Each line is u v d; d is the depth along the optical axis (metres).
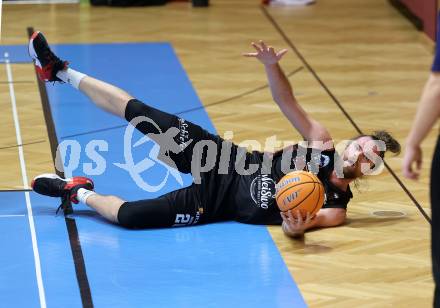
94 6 22.66
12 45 18.28
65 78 10.55
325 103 15.09
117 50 18.27
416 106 15.01
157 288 8.48
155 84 15.95
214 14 22.28
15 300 8.20
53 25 20.39
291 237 9.78
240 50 18.62
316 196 9.29
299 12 22.88
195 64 17.39
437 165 6.54
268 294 8.40
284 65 17.53
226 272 8.87
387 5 23.84
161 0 23.05
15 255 9.15
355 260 9.23
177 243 9.55
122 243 9.51
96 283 8.57
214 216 10.11
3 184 11.06
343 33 20.50
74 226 9.92
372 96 15.57
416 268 9.05
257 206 9.99
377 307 8.16
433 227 6.65
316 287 8.57
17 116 13.85
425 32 19.88
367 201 10.95
